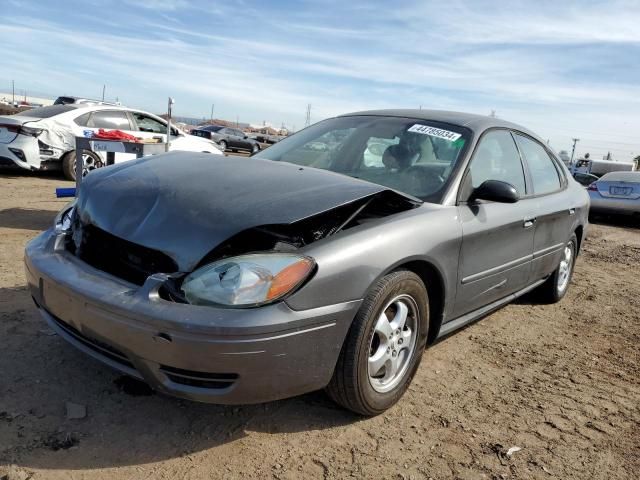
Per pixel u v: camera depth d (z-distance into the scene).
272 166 3.06
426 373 3.44
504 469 2.53
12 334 3.32
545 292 5.14
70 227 2.95
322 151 3.76
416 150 3.53
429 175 3.35
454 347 3.93
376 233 2.63
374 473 2.41
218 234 2.37
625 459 2.71
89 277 2.44
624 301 5.70
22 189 9.09
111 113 10.91
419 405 3.03
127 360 2.37
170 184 2.75
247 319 2.15
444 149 3.51
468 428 2.85
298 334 2.28
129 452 2.38
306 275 2.31
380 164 3.50
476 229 3.24
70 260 2.64
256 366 2.20
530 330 4.47
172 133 12.11
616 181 12.56
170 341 2.14
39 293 2.64
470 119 3.88
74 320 2.43
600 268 7.45
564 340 4.32
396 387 2.88
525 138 4.41
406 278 2.73
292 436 2.62
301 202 2.50
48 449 2.33
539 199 4.26
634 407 3.27
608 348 4.23
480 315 3.71
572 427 2.96
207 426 2.63
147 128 11.55
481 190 3.27
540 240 4.23
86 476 2.20
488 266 3.48
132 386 2.89
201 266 2.33
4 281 4.23
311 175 2.90
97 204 2.76
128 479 2.21
